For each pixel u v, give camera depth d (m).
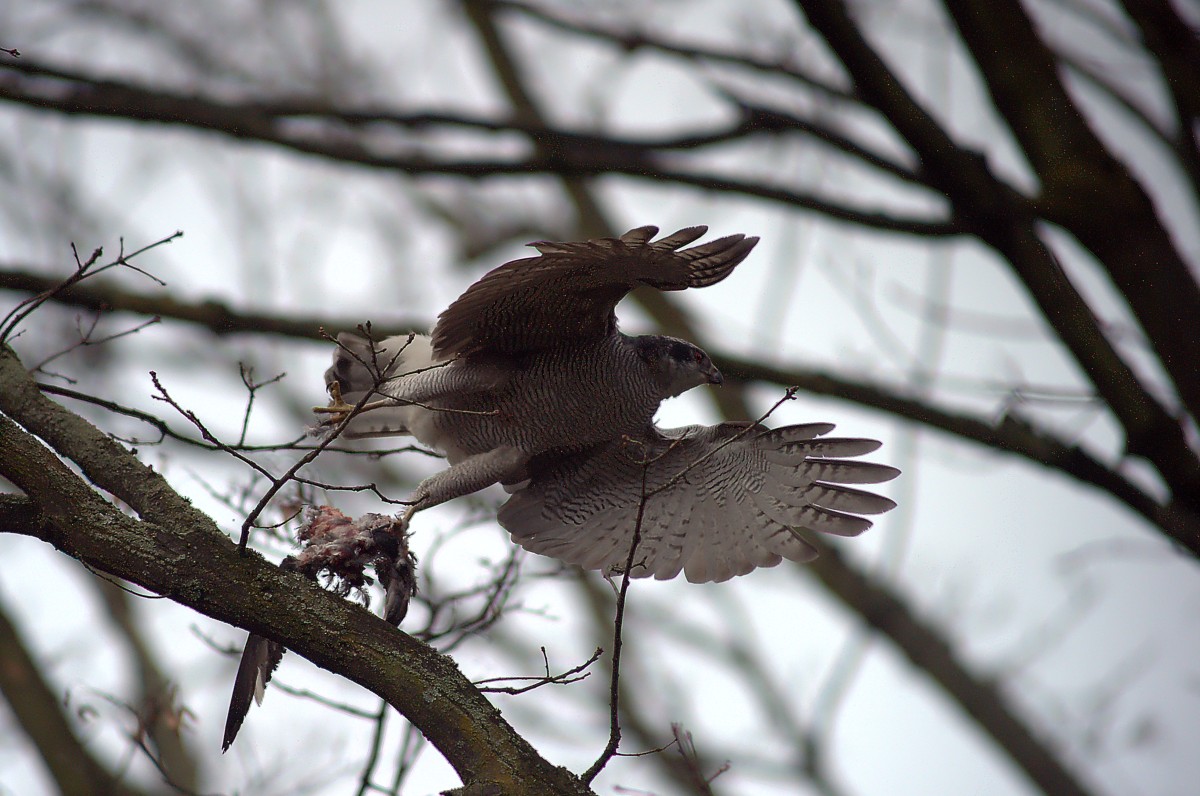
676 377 10.09
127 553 6.39
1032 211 8.28
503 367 9.68
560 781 6.39
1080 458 9.98
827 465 10.73
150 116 11.23
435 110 11.77
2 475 6.47
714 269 8.62
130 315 11.38
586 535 10.70
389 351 10.12
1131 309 8.35
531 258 8.29
